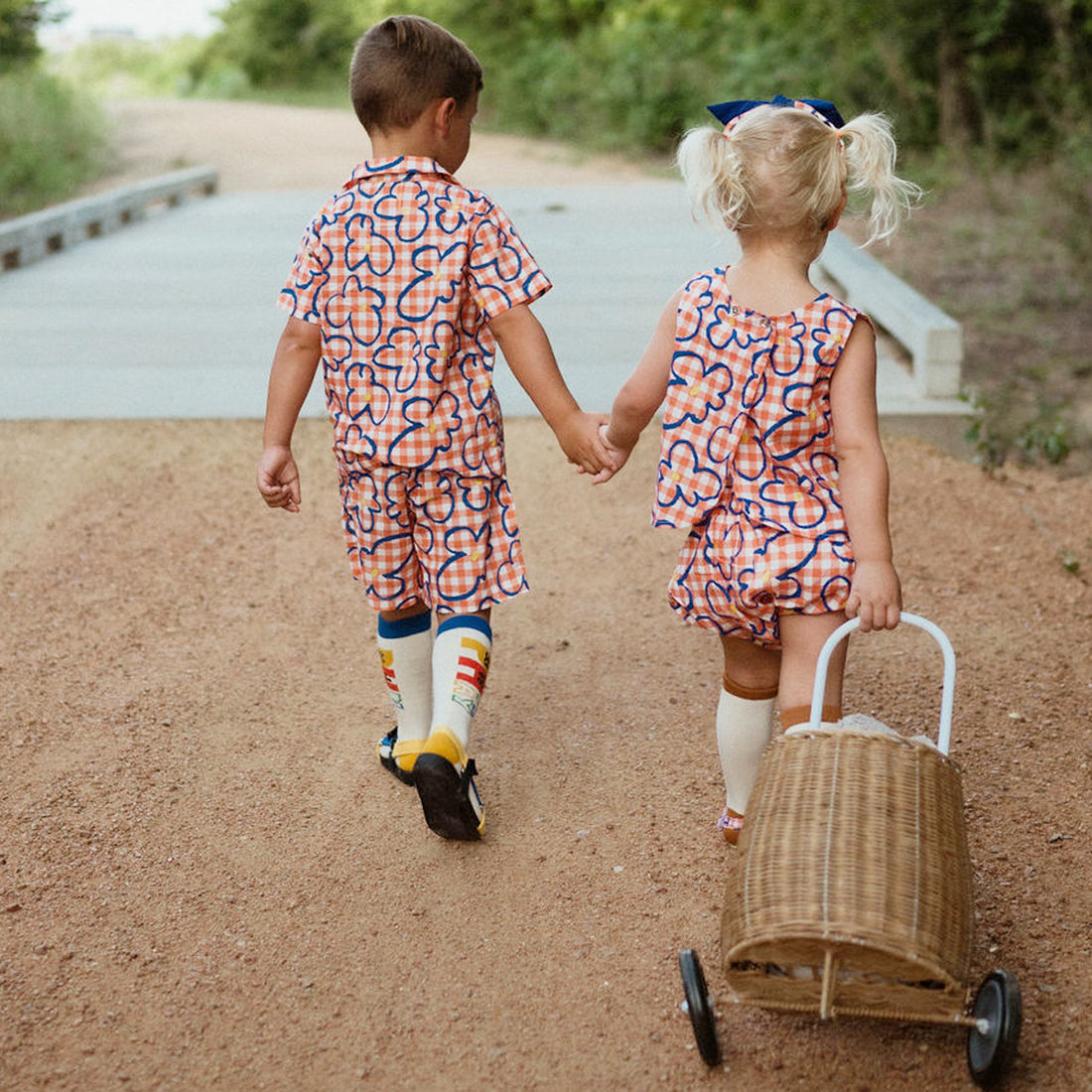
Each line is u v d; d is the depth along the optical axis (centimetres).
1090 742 323
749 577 246
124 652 378
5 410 570
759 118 247
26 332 706
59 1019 236
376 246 267
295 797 307
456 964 251
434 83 269
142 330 706
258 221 1088
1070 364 671
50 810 301
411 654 301
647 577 426
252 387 597
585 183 1533
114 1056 227
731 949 207
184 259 913
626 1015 237
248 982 246
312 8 3250
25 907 267
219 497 488
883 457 243
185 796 307
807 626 248
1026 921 258
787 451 248
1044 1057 221
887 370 598
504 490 285
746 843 218
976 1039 214
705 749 325
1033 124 1321
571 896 270
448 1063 226
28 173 1605
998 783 306
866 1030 230
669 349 259
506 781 313
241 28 3325
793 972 213
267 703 350
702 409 251
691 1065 224
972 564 432
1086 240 893
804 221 247
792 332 244
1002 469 520
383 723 341
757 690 269
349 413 274
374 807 303
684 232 979
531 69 2081
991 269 899
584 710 345
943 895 207
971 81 1341
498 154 1839
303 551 446
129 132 2100
